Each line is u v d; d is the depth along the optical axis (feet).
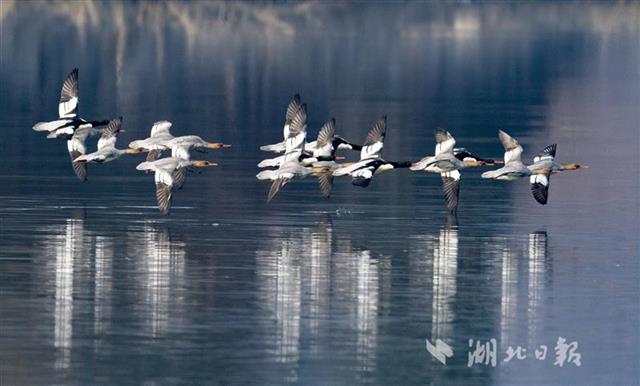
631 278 128.67
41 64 329.72
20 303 117.50
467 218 153.38
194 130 225.56
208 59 353.72
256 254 134.41
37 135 211.61
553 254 136.98
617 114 260.42
